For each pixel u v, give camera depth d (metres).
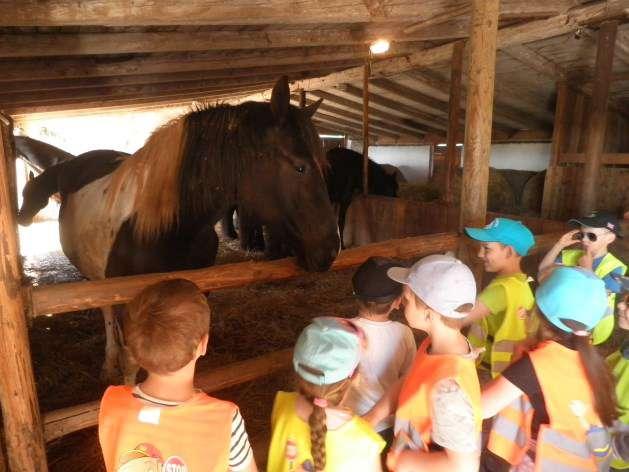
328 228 1.78
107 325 2.50
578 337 1.08
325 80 6.86
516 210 6.12
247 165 1.79
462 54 4.75
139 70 3.34
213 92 5.98
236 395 2.50
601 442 1.06
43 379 2.56
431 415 1.00
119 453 0.88
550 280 1.14
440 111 7.39
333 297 4.26
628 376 1.25
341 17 2.31
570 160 4.81
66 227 2.58
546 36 3.96
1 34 2.31
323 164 1.88
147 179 1.85
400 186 7.55
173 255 1.94
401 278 1.23
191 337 0.89
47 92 3.94
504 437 1.21
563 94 4.86
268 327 3.50
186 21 1.82
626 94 5.06
